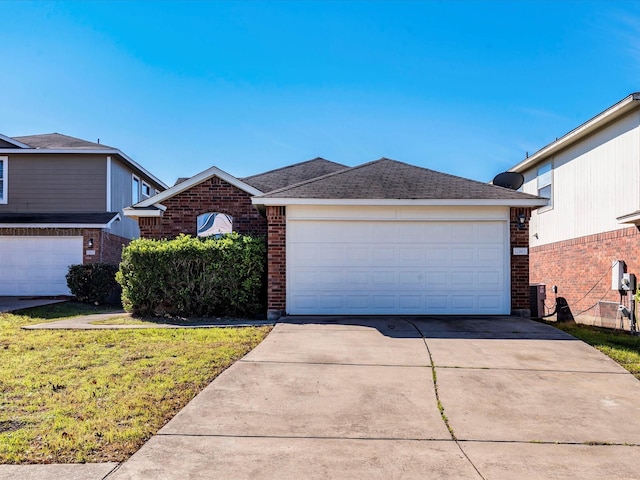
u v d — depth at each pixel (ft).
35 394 18.45
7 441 14.25
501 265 37.58
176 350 25.30
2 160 60.85
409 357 24.36
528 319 35.60
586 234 47.78
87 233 56.70
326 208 37.45
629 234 40.68
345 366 22.68
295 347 26.17
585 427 16.26
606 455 14.17
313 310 37.24
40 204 60.70
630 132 40.75
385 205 36.96
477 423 16.48
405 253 37.58
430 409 17.66
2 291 56.29
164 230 45.01
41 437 14.61
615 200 42.91
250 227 45.06
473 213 37.63
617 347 26.99
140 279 37.17
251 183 48.91
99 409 16.96
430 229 37.70
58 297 55.52
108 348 25.89
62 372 21.33
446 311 37.42
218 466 13.12
